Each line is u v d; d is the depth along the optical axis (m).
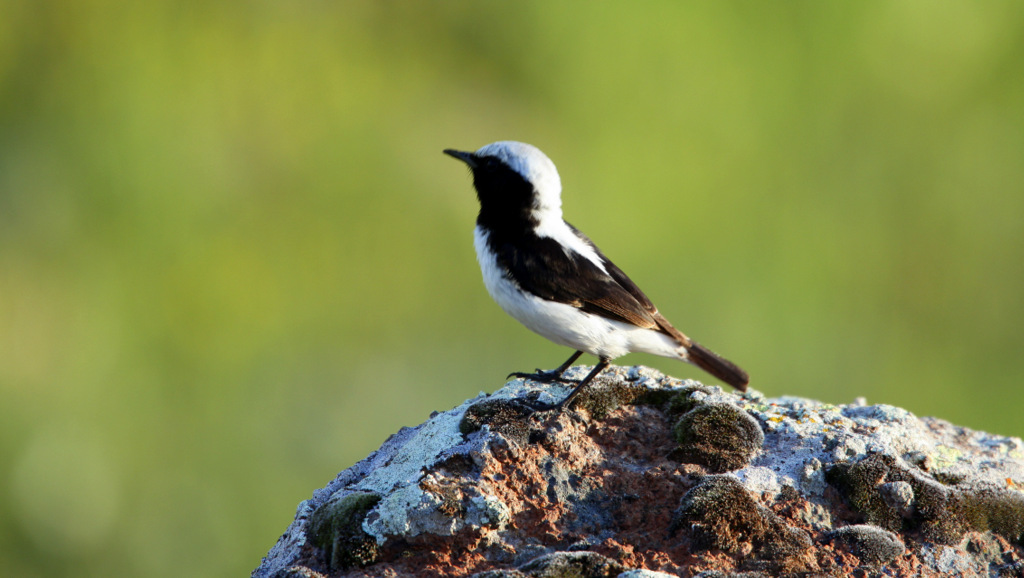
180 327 14.17
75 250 14.27
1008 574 5.35
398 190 15.87
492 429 5.81
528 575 4.83
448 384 14.79
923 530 5.47
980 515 5.57
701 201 16.89
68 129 14.75
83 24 15.05
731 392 6.96
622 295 7.30
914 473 5.66
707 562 5.08
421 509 5.25
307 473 13.54
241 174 15.23
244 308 14.43
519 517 5.39
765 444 6.00
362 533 5.27
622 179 16.81
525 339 15.03
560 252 7.39
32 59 14.86
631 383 6.53
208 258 14.58
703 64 17.28
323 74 16.22
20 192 14.33
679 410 6.26
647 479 5.61
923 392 17.00
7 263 13.90
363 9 16.97
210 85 15.52
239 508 13.12
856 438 5.95
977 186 18.33
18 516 12.12
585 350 7.46
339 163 15.76
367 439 14.04
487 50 17.27
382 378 14.63
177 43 15.52
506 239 7.51
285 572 5.14
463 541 5.23
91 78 14.99
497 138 16.67
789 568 5.07
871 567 5.23
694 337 15.80
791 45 17.94
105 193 14.59
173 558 12.40
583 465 5.71
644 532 5.34
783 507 5.50
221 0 15.95
